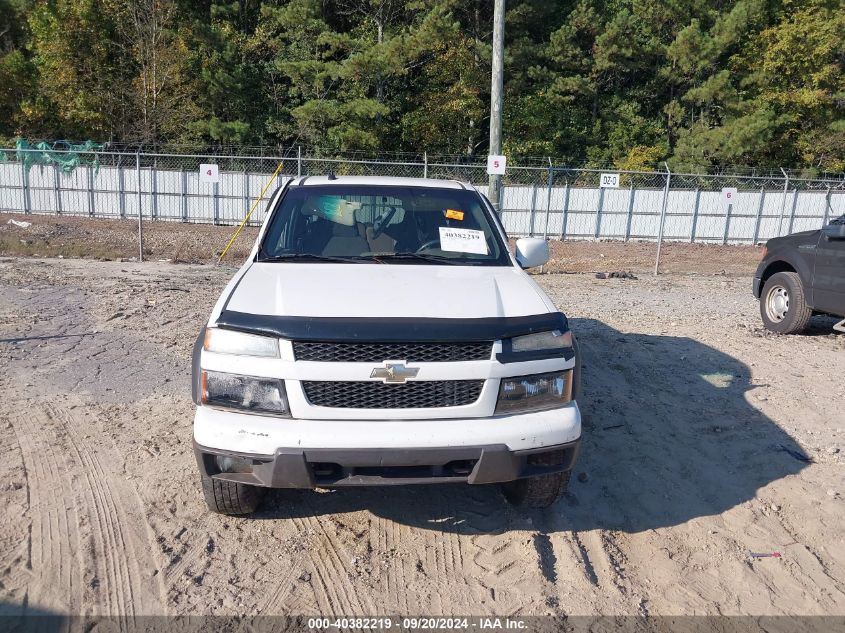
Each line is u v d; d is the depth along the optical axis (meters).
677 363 7.51
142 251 17.67
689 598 3.54
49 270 13.37
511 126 36.25
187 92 35.50
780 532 4.17
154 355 7.28
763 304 9.59
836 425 5.84
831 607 3.49
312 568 3.65
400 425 3.44
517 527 4.11
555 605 3.42
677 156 35.25
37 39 37.50
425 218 4.93
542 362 3.63
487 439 3.46
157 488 4.38
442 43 31.92
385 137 36.31
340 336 3.43
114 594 3.36
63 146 34.91
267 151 35.34
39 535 3.82
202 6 39.00
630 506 4.43
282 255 4.56
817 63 36.72
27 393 5.99
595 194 27.94
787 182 28.81
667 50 35.19
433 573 3.64
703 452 5.24
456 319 3.59
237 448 3.42
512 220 27.88
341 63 33.22
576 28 34.94
